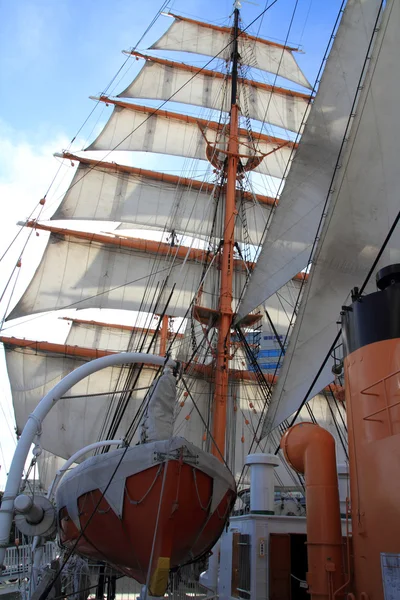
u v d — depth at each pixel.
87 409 25.55
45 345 26.30
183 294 28.80
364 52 10.06
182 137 32.22
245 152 29.77
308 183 11.66
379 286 5.60
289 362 9.13
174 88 32.88
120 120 32.34
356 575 4.88
